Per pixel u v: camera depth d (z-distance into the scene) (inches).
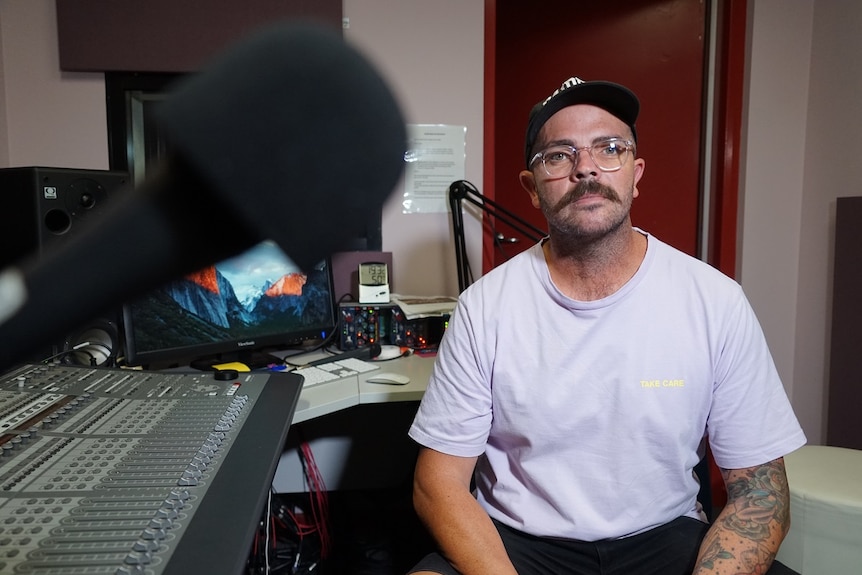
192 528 21.4
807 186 93.4
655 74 100.0
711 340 44.0
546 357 44.9
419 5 83.7
